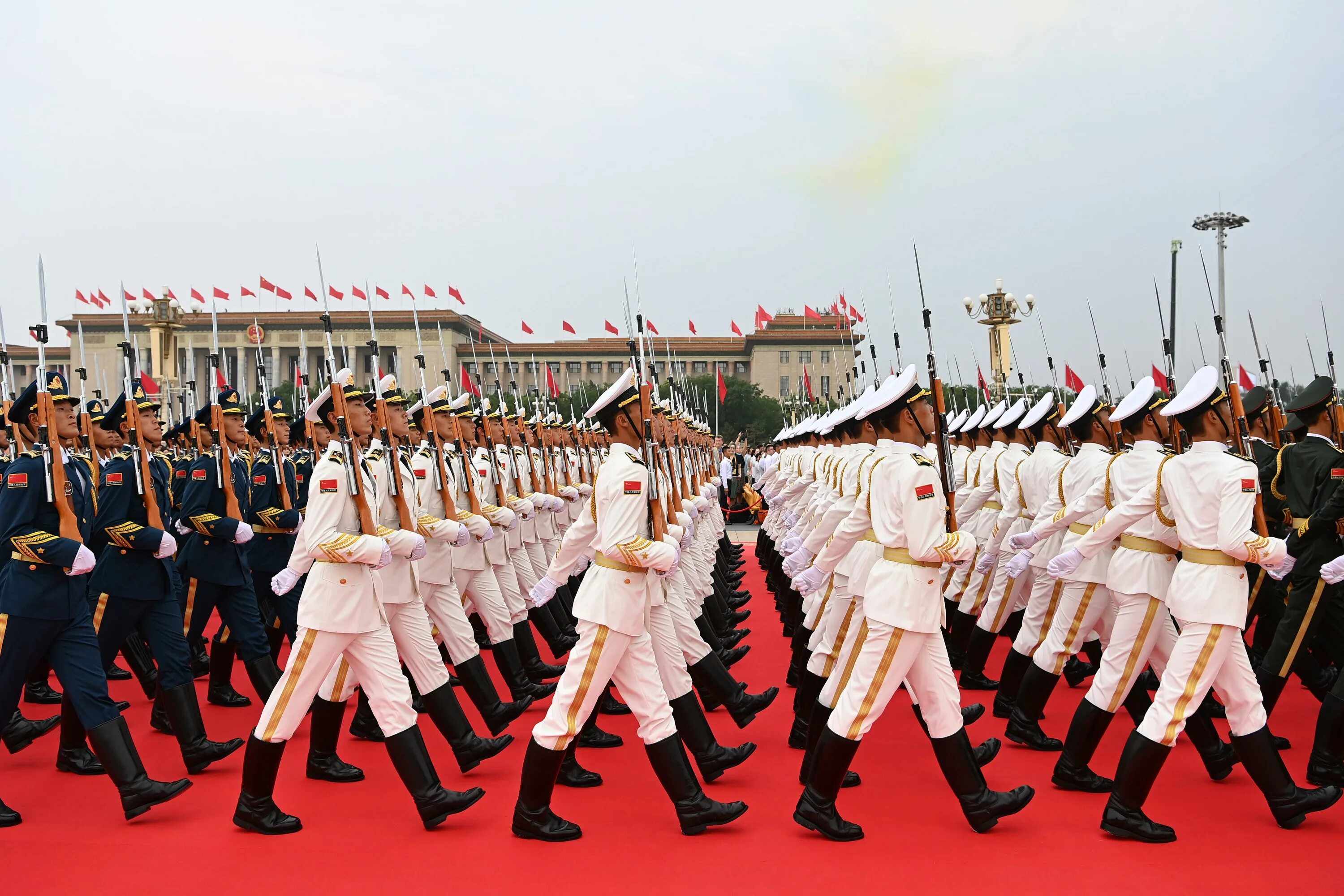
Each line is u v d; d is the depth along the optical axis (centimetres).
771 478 1353
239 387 920
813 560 606
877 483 474
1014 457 775
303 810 513
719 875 425
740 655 864
